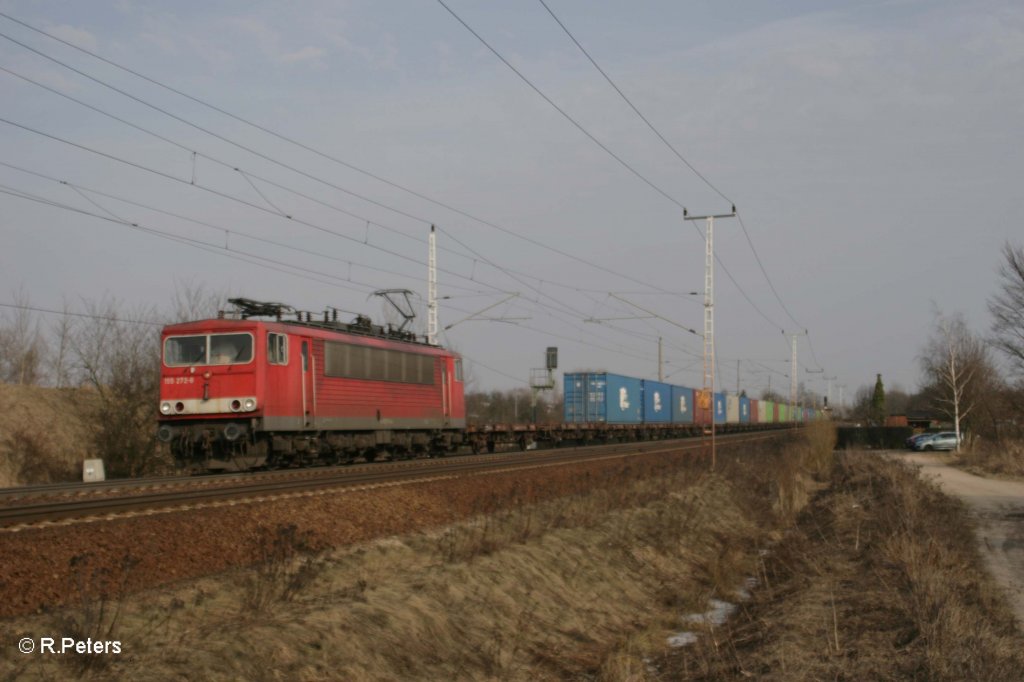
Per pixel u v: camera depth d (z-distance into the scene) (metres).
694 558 20.86
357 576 13.13
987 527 21.33
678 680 12.18
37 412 34.94
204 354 24.27
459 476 23.41
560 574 16.23
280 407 24.38
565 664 12.90
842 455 51.75
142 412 36.38
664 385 61.66
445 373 34.31
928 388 82.31
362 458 30.47
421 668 10.99
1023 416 55.47
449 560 14.70
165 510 15.10
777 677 10.88
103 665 8.52
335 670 9.89
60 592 10.35
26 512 14.04
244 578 11.70
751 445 47.25
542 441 46.31
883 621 12.95
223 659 9.16
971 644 10.67
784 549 21.34
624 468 28.81
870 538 20.36
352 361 27.80
